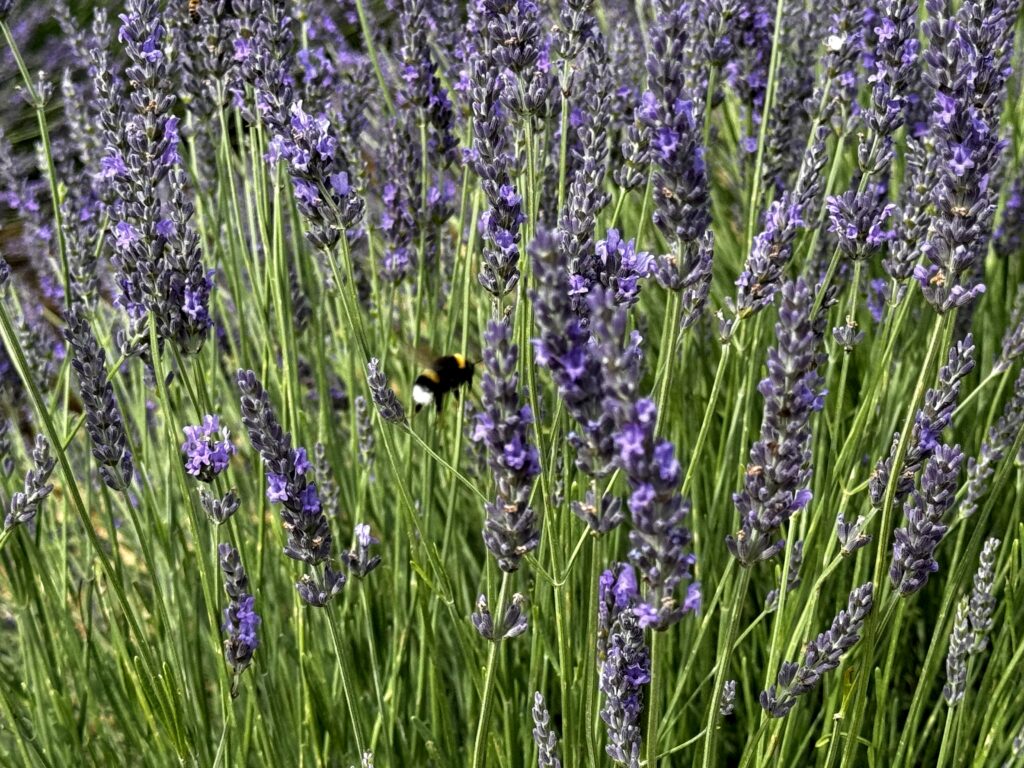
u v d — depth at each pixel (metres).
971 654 0.40
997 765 0.44
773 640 0.38
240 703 0.46
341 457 0.53
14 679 0.52
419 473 0.51
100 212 0.53
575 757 0.38
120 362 0.40
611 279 0.35
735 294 0.60
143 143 0.37
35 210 0.64
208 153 0.55
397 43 0.56
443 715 0.44
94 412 0.36
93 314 0.50
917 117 0.55
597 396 0.29
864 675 0.36
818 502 0.44
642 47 0.68
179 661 0.41
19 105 0.98
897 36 0.39
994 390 0.52
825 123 0.47
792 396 0.30
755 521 0.31
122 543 0.59
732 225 0.68
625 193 0.44
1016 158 0.57
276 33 0.44
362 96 0.51
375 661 0.41
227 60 0.45
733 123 0.68
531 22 0.38
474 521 0.54
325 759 0.44
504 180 0.38
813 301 0.42
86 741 0.47
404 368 0.52
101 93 0.38
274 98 0.41
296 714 0.44
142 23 0.37
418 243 0.53
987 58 0.33
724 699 0.40
